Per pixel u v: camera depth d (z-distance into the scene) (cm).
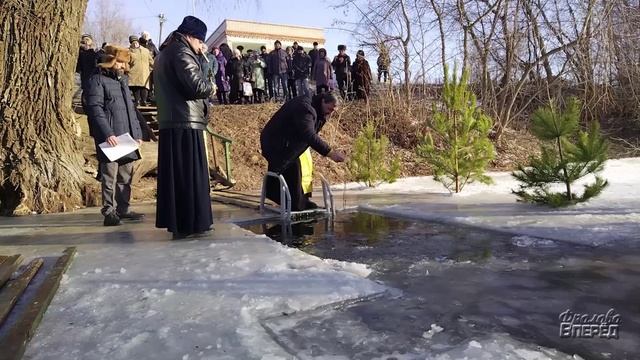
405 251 388
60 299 274
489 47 1460
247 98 1598
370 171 920
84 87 509
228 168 963
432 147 772
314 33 3416
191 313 245
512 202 618
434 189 849
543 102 1547
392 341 214
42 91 727
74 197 718
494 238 421
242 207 668
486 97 1455
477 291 283
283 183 557
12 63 712
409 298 272
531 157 582
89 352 204
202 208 443
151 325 231
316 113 576
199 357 196
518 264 337
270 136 581
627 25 1514
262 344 207
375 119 1400
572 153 550
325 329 228
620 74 1569
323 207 629
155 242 427
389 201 679
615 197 616
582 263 334
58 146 741
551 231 425
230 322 232
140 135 547
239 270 321
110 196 525
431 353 201
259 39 3222
